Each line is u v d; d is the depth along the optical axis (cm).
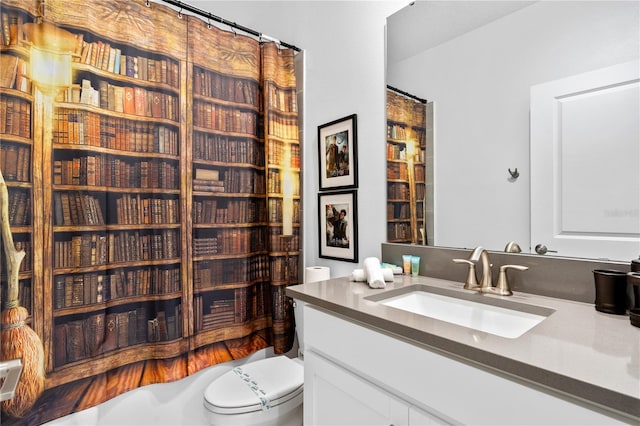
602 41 93
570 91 99
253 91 181
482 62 119
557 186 102
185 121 156
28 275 119
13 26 117
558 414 57
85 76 132
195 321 158
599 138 94
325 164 184
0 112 114
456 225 128
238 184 175
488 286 108
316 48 190
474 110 121
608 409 53
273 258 183
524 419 61
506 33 113
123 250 141
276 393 132
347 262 172
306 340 112
